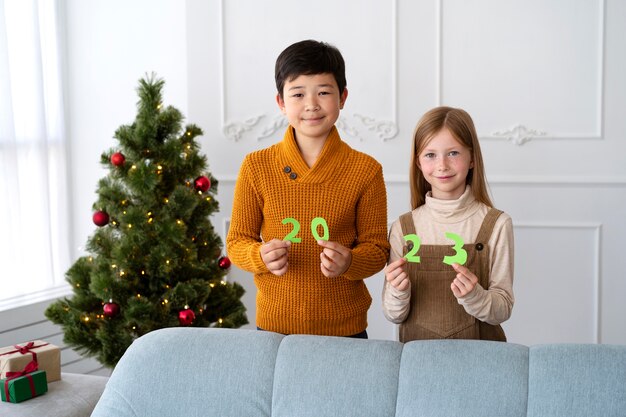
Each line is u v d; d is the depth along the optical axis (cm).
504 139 302
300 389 142
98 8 344
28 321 297
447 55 302
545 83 297
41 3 330
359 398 139
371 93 308
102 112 345
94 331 248
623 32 291
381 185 183
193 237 265
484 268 178
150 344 154
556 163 300
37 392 210
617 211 298
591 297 303
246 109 316
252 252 170
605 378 132
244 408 143
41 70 321
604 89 294
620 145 295
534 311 307
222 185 320
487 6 298
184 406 145
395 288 170
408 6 302
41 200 324
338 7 306
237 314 271
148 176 243
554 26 295
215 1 313
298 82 172
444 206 182
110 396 149
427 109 305
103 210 255
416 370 140
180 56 335
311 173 177
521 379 136
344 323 179
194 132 271
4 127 301
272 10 311
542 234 304
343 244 178
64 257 342
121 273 244
